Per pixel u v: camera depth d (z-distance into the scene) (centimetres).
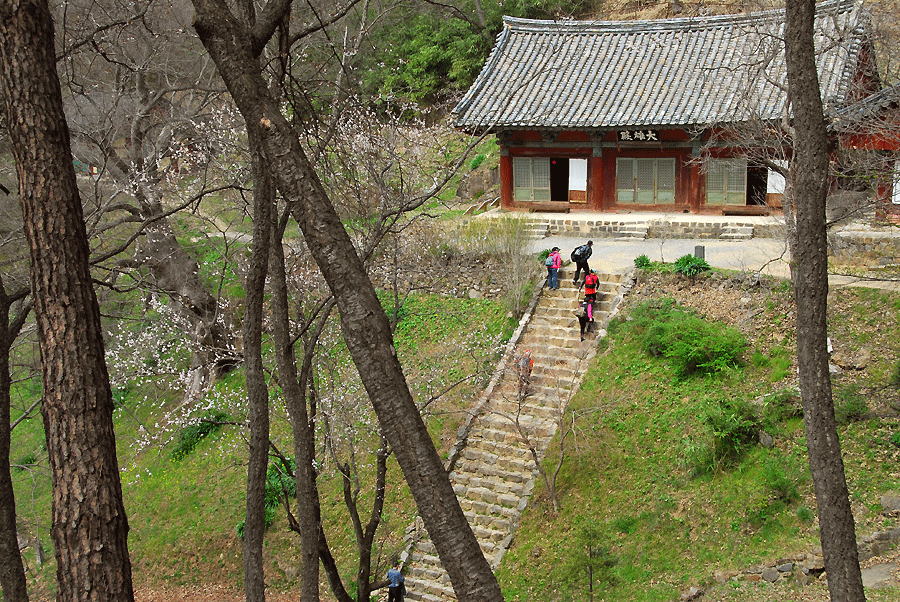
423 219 2203
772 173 2489
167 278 2197
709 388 1772
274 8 718
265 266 966
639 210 2748
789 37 942
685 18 2756
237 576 1945
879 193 1964
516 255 2236
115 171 2017
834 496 941
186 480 2161
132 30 1980
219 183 1956
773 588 1355
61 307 657
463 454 1897
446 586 1669
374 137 1363
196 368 2059
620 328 2006
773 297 1911
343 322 627
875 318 1777
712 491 1575
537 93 2670
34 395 2600
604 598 1459
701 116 2369
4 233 1694
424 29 3359
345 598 1210
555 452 1778
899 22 2234
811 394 951
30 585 2092
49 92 678
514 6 3353
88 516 630
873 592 1257
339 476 1933
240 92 664
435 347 2144
